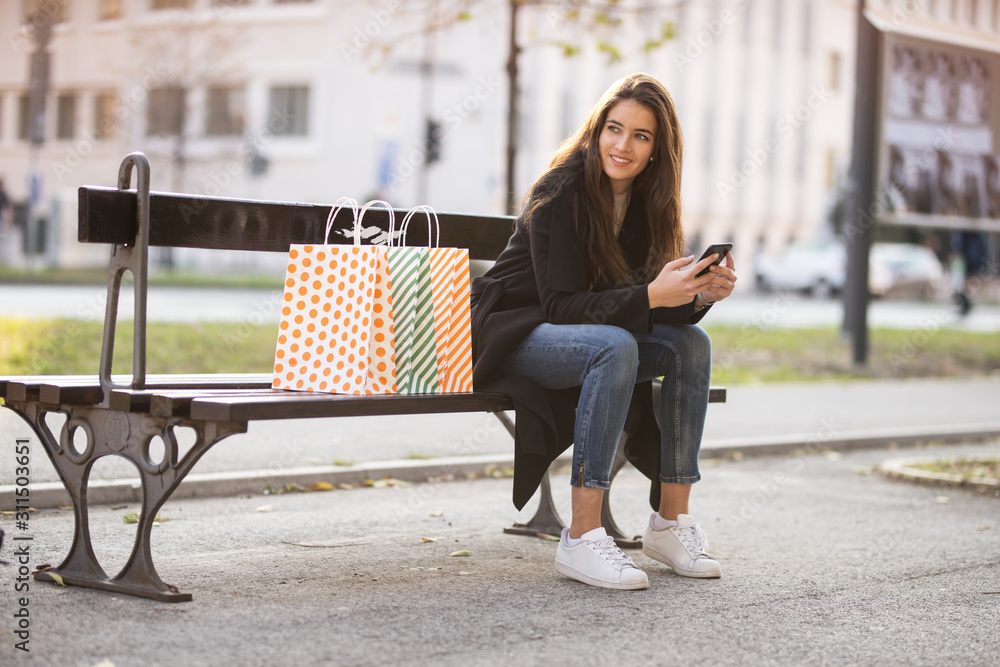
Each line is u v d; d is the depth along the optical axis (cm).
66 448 345
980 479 624
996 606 371
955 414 977
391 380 348
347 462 589
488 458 622
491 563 402
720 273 370
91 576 342
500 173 3281
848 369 1327
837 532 492
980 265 2528
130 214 336
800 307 2678
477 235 453
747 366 1300
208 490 519
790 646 314
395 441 675
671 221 399
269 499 520
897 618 350
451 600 347
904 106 1316
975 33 1330
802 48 4231
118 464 550
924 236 4006
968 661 309
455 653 293
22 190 2902
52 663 271
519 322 379
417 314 357
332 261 352
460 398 355
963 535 494
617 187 397
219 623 310
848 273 1499
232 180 3253
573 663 289
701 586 380
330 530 454
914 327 2003
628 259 405
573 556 375
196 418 305
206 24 2762
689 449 396
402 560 402
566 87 3512
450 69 3023
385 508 509
